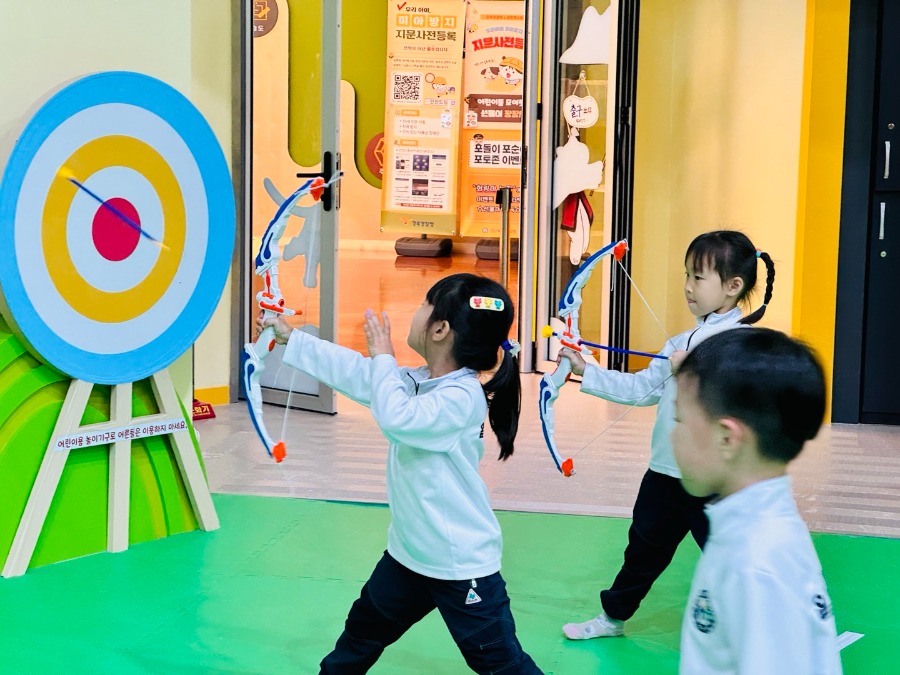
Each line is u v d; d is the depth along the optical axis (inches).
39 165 96.8
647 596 100.7
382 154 469.7
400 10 407.8
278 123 188.5
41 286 98.2
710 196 219.0
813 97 181.0
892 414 185.3
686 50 219.8
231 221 118.0
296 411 187.3
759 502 40.5
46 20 106.0
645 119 224.2
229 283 192.5
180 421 113.7
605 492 134.2
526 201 219.5
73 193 100.5
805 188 183.0
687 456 42.4
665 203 225.6
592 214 212.5
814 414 40.6
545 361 227.3
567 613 95.6
